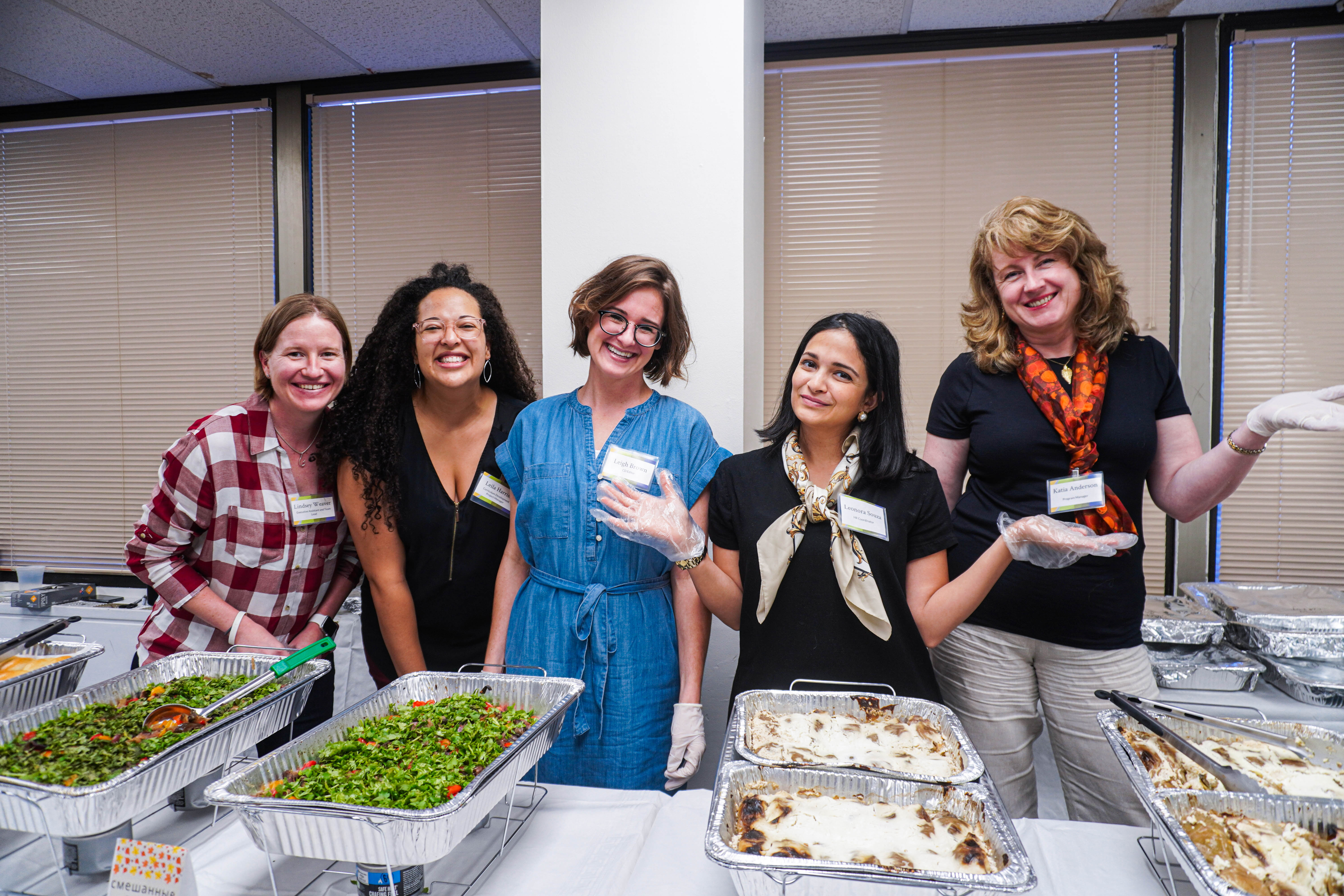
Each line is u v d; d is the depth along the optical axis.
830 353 1.32
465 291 1.64
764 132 2.66
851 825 0.96
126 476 3.28
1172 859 0.97
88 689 1.23
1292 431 2.61
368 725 1.17
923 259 2.78
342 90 3.09
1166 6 2.53
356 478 1.61
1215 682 1.89
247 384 3.20
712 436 1.57
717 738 2.17
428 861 0.84
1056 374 1.58
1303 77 2.57
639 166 2.12
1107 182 2.67
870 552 1.35
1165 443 1.60
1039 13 2.58
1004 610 1.61
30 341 3.31
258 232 3.18
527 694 1.26
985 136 2.73
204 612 1.58
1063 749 1.62
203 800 1.12
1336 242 2.57
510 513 1.65
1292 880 0.84
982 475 1.65
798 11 2.56
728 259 2.09
